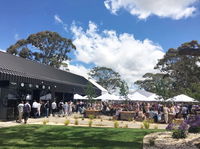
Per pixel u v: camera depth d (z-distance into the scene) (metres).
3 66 21.80
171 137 10.70
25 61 30.14
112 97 30.05
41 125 16.08
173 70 53.66
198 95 14.24
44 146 9.12
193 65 51.25
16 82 21.62
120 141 10.41
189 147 8.63
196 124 10.23
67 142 10.02
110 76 73.62
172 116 21.66
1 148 8.68
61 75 36.28
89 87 30.08
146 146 9.14
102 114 28.41
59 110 28.44
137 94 29.42
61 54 58.12
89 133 12.65
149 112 23.38
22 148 8.71
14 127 14.82
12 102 21.36
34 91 25.25
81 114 29.38
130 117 23.17
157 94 27.48
